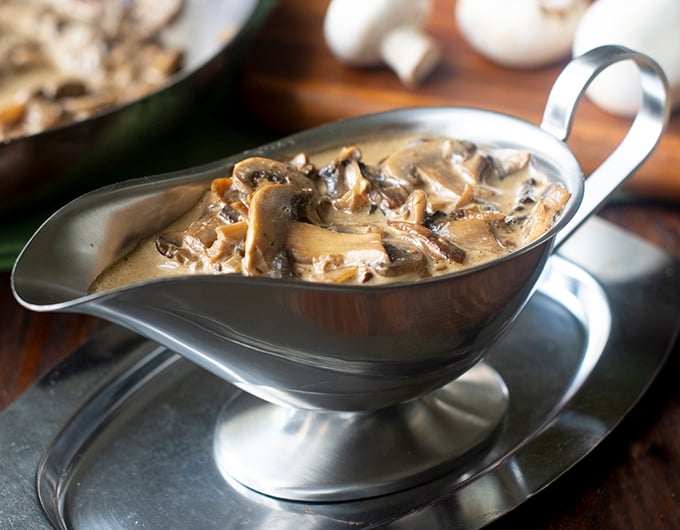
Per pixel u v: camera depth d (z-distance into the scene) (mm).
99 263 343
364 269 330
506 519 347
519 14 538
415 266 333
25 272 324
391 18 540
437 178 369
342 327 321
